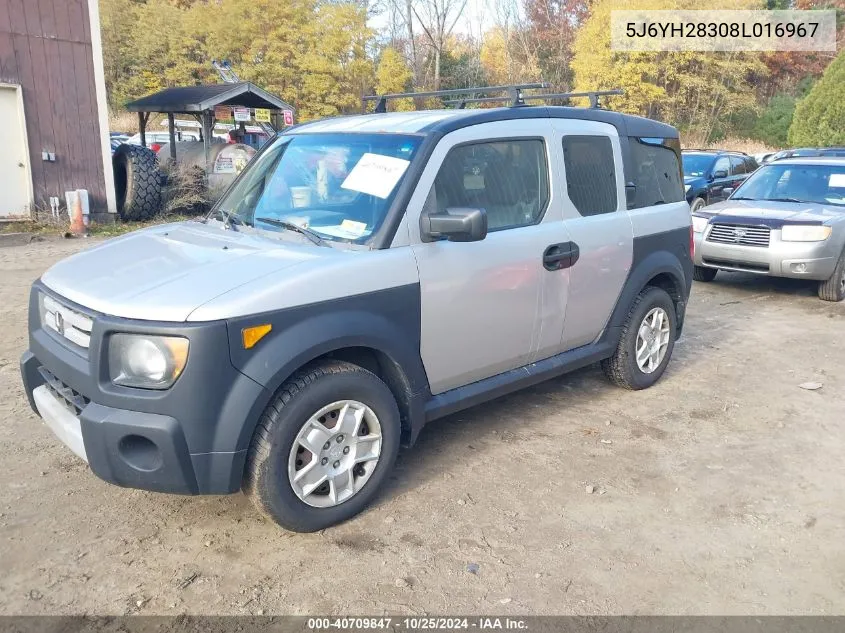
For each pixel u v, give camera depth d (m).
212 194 13.70
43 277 3.73
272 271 3.21
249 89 13.74
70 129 12.30
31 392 3.69
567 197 4.48
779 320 7.57
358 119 4.37
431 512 3.60
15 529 3.37
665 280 5.51
